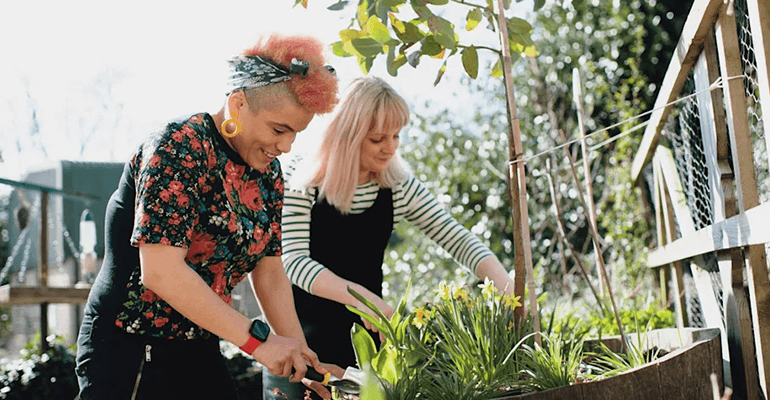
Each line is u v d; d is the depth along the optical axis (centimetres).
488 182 667
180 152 150
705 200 252
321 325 230
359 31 203
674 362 154
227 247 163
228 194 162
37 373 548
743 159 179
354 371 179
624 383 148
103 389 154
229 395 174
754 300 175
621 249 520
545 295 229
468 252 245
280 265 194
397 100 224
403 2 190
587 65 637
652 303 422
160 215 144
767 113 148
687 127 271
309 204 233
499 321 187
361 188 237
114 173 1254
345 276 240
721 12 181
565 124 646
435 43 195
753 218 161
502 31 192
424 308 198
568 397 146
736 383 210
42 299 511
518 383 167
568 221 629
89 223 831
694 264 299
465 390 158
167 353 160
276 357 150
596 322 361
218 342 177
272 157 166
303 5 203
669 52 623
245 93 154
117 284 157
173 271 145
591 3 647
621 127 559
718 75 203
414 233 651
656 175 381
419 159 685
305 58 153
